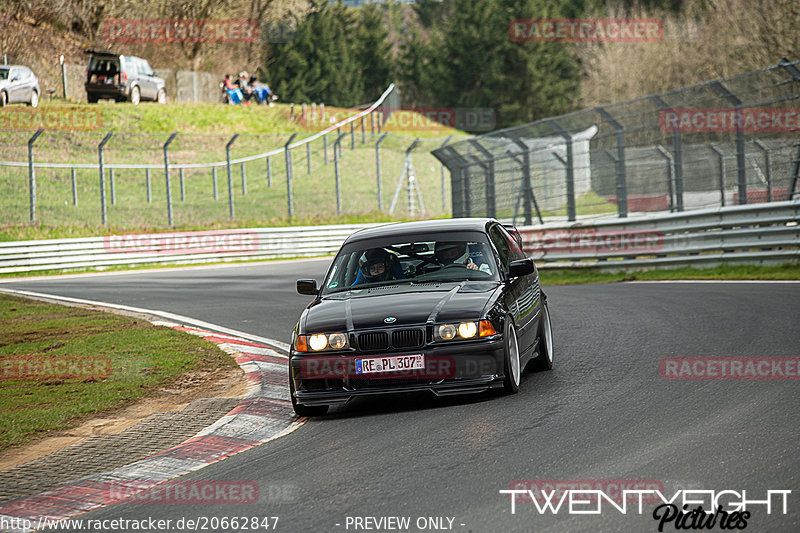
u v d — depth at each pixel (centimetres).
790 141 7644
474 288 2916
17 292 7756
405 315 2717
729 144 8438
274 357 4047
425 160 18038
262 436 2675
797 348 3166
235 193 14325
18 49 17500
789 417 2225
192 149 15812
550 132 8369
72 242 10162
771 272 5912
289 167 12638
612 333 3966
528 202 8669
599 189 11400
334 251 12075
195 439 2652
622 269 7112
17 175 13175
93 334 4962
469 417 2559
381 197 14050
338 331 2723
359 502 1855
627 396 2652
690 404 2472
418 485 1934
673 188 8031
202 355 4131
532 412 2538
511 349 2838
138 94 16662
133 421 2970
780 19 18312
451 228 3238
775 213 6134
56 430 2902
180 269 10194
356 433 2522
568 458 2038
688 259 6650
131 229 11625
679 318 4209
